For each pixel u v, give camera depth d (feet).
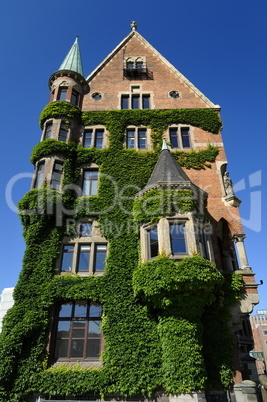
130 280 61.87
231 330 59.52
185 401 48.16
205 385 51.85
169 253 57.47
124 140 84.02
